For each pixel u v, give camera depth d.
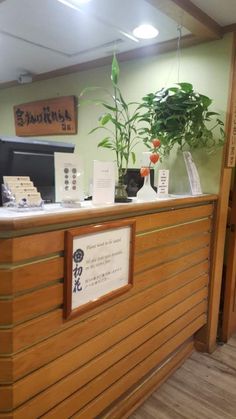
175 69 2.46
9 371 1.12
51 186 1.73
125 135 1.88
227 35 2.17
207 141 2.29
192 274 2.19
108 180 1.55
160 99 2.11
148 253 1.74
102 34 2.39
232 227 2.52
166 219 1.83
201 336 2.46
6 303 1.09
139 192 1.86
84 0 1.89
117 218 1.51
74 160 1.44
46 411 1.27
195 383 2.11
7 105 4.11
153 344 1.88
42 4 1.97
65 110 3.35
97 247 1.40
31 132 3.78
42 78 3.54
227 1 1.86
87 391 1.46
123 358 1.66
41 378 1.23
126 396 1.82
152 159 1.86
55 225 1.21
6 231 1.05
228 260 2.55
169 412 1.85
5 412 1.15
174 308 2.04
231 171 2.37
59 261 1.25
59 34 2.42
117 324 1.59
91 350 1.45
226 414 1.85
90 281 1.38
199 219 2.18
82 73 3.17
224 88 2.21
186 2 1.84
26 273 1.13
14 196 1.30
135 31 2.30
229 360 2.37
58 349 1.29
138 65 2.68
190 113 2.08
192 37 2.27
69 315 1.29
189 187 2.29
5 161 1.50
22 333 1.14
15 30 2.37
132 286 1.64
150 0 1.74
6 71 3.45
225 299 2.58
